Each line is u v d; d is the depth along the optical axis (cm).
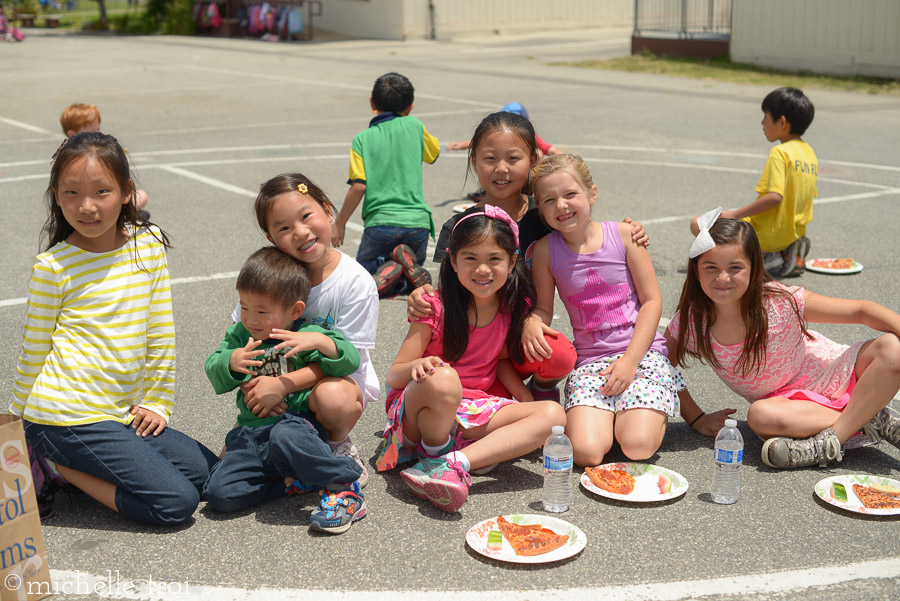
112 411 334
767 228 654
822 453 371
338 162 1105
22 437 279
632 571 299
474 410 366
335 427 355
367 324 367
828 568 301
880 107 1519
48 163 1109
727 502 346
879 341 369
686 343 404
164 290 353
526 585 291
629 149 1175
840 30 1920
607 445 375
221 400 444
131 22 3853
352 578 296
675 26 2738
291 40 3084
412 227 616
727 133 1289
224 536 325
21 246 737
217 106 1612
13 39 3356
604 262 394
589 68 2188
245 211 864
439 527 330
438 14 3081
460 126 1355
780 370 390
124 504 329
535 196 391
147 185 983
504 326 376
